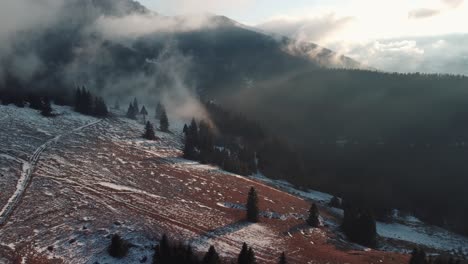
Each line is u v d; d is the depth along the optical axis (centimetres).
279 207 8288
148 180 8294
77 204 6278
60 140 10106
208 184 8888
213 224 6444
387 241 8181
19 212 5744
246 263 4597
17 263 4428
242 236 6150
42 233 5222
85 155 9250
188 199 7556
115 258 4788
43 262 4538
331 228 7850
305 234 6956
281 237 6506
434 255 7919
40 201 6216
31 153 8612
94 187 7225
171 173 9194
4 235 5031
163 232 5694
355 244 7188
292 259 5641
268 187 10250
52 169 7838
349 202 10444
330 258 5966
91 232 5356
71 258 4709
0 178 6925
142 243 5238
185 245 5328
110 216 5956
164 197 7388
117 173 8369
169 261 4609
